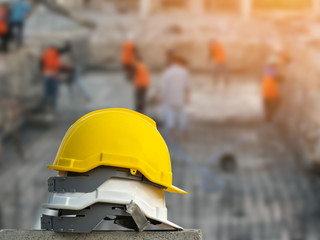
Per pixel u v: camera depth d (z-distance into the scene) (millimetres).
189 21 38469
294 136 17172
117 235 2074
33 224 11422
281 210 12188
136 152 2158
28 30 31531
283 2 42125
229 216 11742
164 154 2256
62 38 31828
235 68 32938
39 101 22547
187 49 33000
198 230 2090
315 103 17469
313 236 10719
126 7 41281
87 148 2139
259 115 22156
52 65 20906
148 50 33125
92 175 2107
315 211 12070
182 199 12656
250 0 41969
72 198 2092
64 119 20391
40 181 13953
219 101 24938
